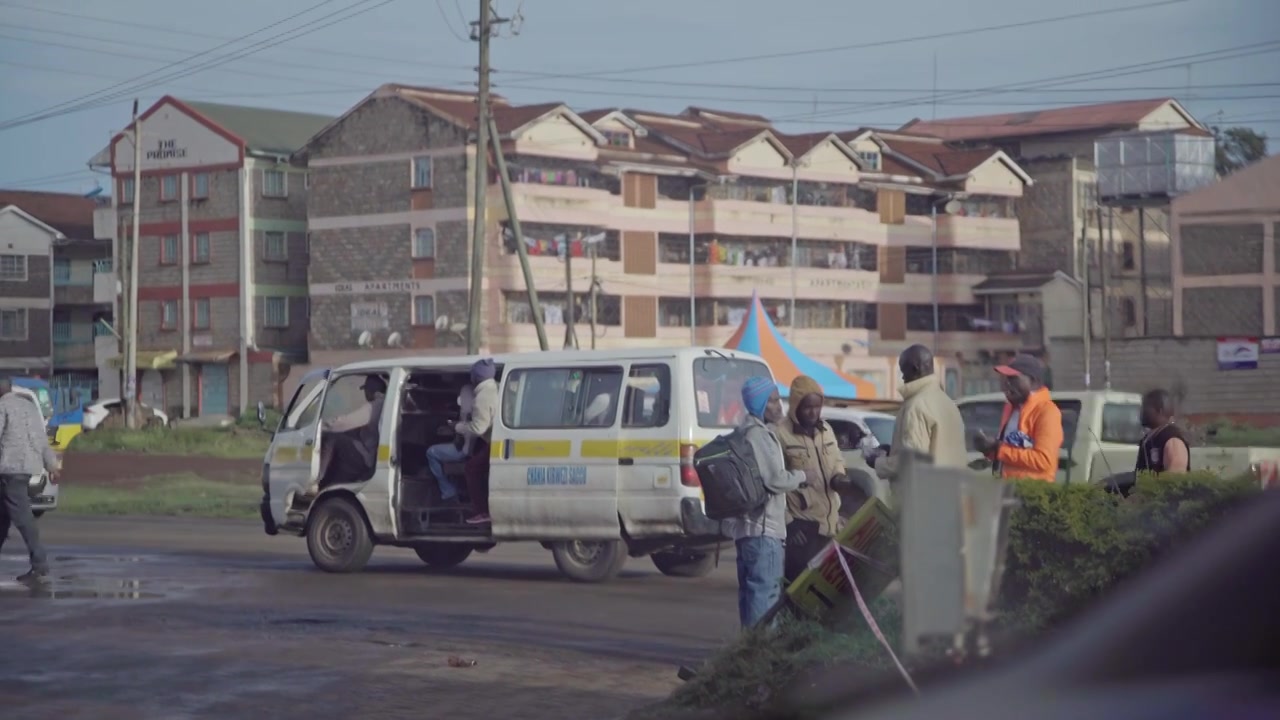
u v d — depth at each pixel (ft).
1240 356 180.75
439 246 208.44
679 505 47.26
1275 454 46.93
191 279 233.14
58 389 248.73
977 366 240.12
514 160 205.57
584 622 40.86
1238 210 182.39
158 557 60.49
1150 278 210.79
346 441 54.03
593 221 209.67
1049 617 23.47
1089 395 53.26
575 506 49.01
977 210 247.50
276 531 55.11
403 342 211.61
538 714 28.78
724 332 223.10
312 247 220.64
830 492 33.01
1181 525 23.47
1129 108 262.26
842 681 24.17
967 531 16.90
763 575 30.96
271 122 243.40
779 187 229.86
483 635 38.50
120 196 240.32
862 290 234.99
